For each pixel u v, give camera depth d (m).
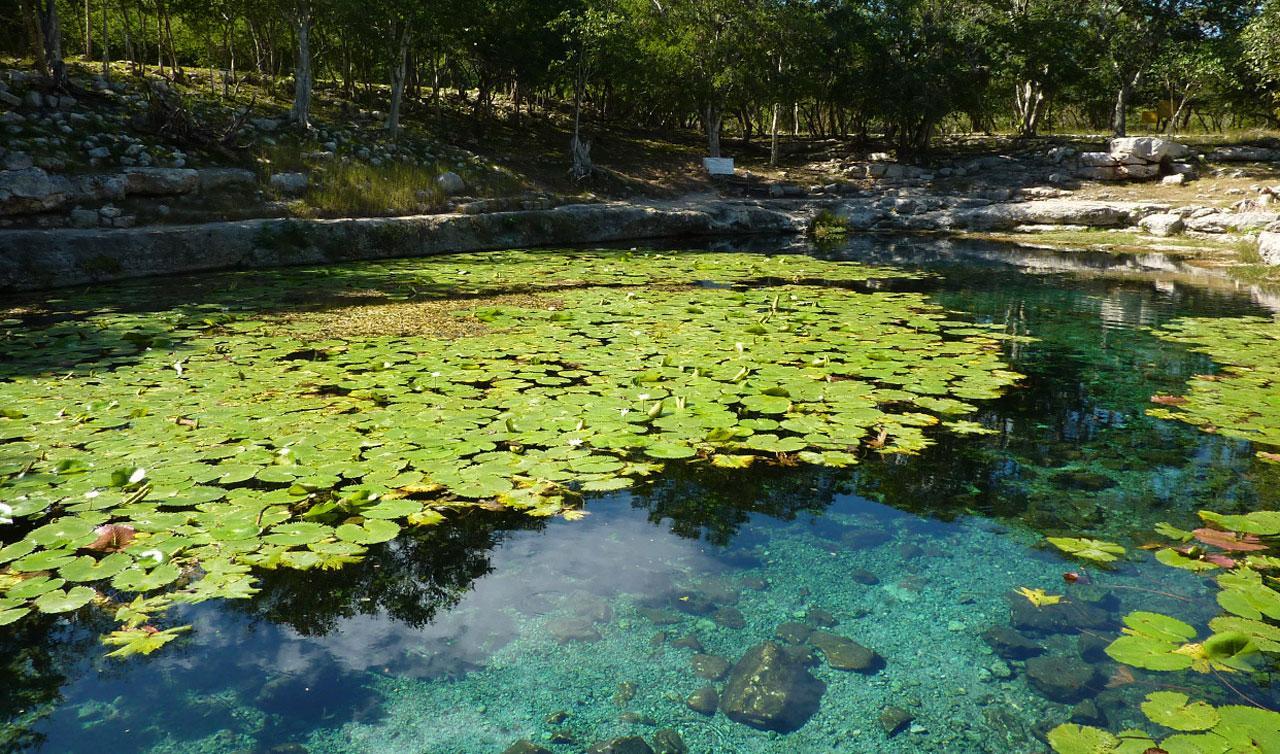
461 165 18.48
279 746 2.12
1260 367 6.09
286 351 6.21
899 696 2.33
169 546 3.00
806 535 3.38
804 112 35.09
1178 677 2.40
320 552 2.98
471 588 2.96
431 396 5.01
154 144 13.82
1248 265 12.38
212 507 3.36
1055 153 24.47
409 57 23.09
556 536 3.38
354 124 19.16
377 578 3.04
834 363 6.00
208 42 21.62
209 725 2.20
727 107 26.80
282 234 12.17
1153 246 15.37
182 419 4.51
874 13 25.81
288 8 17.55
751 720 2.23
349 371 5.66
